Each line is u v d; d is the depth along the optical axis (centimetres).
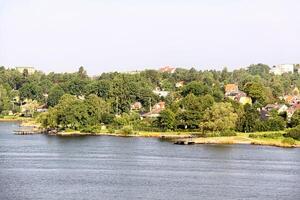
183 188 18162
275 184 19188
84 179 19538
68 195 16700
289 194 17550
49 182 18788
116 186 18275
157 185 18600
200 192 17550
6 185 18075
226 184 19038
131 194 17038
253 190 18075
